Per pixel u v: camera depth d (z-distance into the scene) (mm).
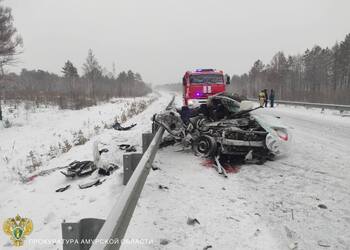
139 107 23062
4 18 18172
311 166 6191
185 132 7578
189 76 12750
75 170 5672
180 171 5867
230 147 6699
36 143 12773
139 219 3730
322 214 3988
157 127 8148
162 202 4305
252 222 3762
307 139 9312
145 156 4469
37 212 4219
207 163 6441
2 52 18438
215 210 4090
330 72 71500
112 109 24156
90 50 51250
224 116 7820
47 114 21750
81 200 4418
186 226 3637
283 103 26500
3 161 9945
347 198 4500
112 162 6273
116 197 4305
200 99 11875
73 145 10102
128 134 9789
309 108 23953
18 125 17641
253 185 5102
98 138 9555
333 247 3227
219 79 12742
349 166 6160
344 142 8781
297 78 78438
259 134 6582
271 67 70875
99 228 2592
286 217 3904
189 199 4453
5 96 28047
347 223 3736
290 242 3320
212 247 3209
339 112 19969
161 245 3207
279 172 5820
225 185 5098
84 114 22016
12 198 4949
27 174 6754
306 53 75125
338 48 66312
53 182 5465
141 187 3717
